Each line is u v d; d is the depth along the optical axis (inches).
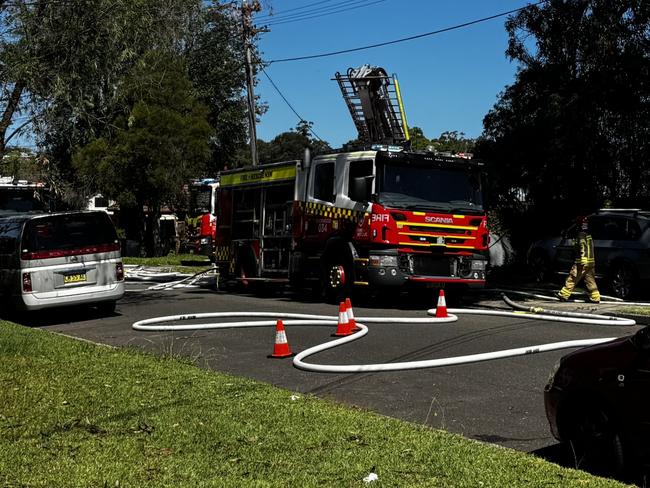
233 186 786.2
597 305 600.4
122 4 609.6
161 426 247.4
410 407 290.7
